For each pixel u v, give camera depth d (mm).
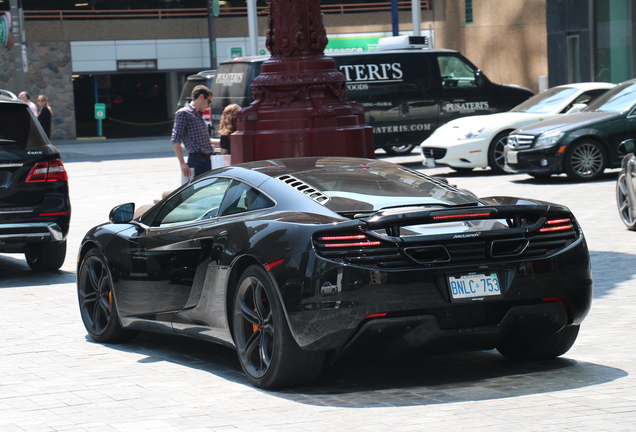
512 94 30453
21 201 13000
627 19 35312
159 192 24359
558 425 6223
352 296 6766
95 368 8359
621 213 15883
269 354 7332
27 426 6582
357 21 52312
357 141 13648
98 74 51250
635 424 6191
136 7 51281
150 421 6617
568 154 23062
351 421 6473
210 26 49875
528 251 7207
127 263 8977
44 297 11984
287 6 13547
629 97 23812
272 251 7090
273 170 8203
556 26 38469
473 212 7039
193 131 16984
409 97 29531
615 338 8859
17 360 8711
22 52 41000
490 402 6867
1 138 12961
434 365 8125
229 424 6492
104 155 40531
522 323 7258
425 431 6188
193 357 8711
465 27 50219
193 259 8125
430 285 6867
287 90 13555
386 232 6922
